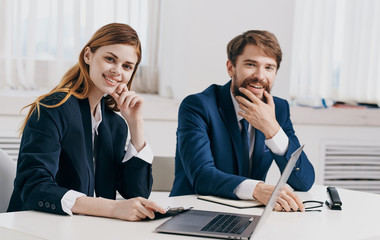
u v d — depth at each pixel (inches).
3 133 124.6
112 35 68.5
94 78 69.4
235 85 85.0
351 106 152.4
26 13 137.0
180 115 85.1
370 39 153.3
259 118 80.4
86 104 70.5
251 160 85.0
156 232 53.6
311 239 53.5
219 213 62.0
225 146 84.0
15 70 138.6
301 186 81.4
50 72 139.1
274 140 80.0
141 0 146.5
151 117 132.9
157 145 135.0
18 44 136.7
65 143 67.6
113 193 74.5
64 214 58.9
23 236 52.0
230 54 85.8
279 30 140.6
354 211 68.2
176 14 143.7
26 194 61.4
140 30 147.5
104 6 141.8
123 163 75.4
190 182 79.9
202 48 135.6
